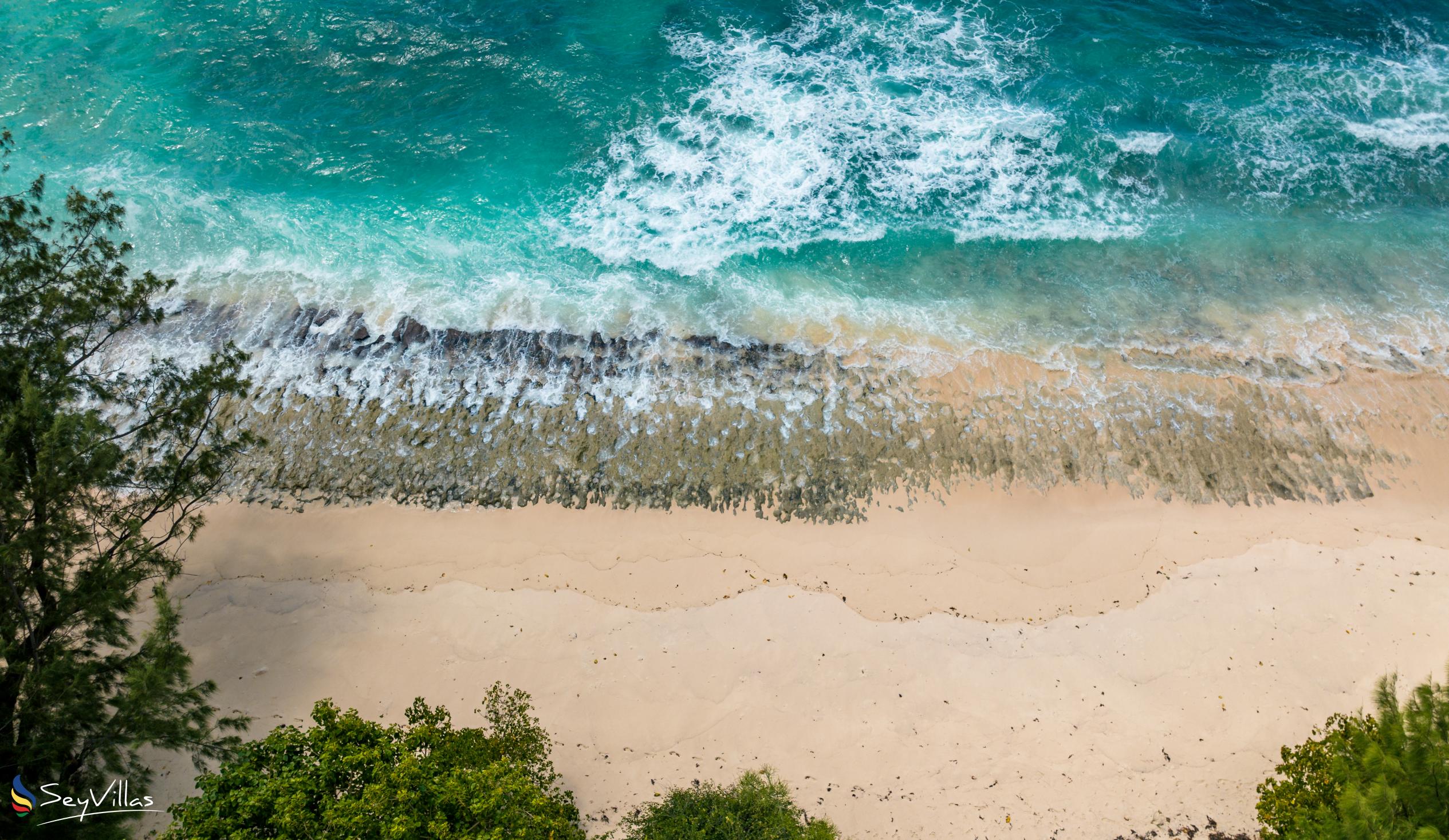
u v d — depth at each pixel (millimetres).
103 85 41250
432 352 33000
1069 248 37188
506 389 32031
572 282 35469
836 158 39844
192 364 32594
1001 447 30938
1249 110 41906
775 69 43156
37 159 38562
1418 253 36938
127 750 22516
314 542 28906
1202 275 36219
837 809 23344
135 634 26547
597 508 29750
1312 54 44219
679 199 38344
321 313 34094
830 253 36750
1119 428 31391
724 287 35406
